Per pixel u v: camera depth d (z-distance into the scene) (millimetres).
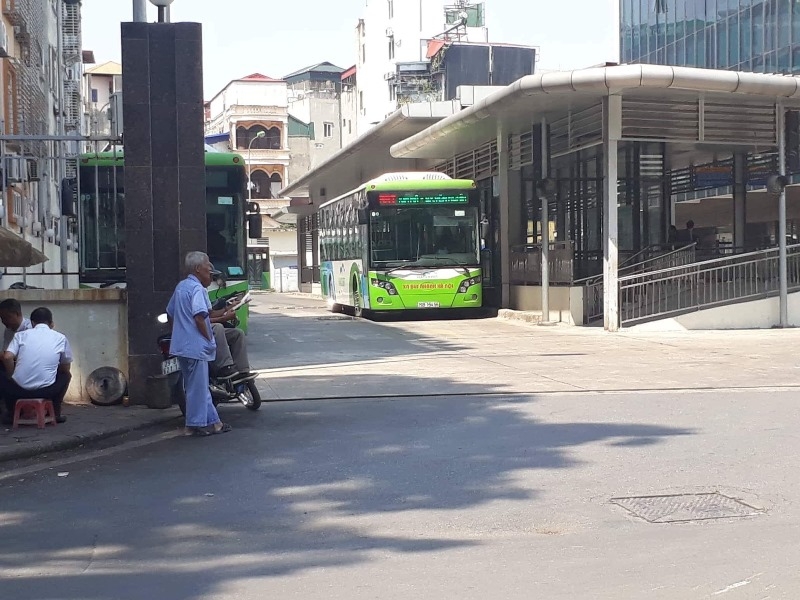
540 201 25219
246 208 17312
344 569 5043
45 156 12203
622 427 9016
